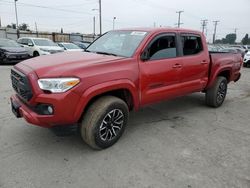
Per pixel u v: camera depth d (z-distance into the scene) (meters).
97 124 3.19
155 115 5.00
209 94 5.48
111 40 4.30
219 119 4.91
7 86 7.15
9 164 2.98
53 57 3.58
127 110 3.54
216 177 2.88
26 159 3.11
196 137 3.98
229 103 6.22
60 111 2.87
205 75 5.04
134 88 3.52
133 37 3.95
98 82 3.08
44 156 3.20
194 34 4.64
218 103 5.64
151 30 3.96
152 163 3.13
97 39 4.74
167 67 4.01
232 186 2.72
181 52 4.34
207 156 3.36
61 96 2.83
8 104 5.29
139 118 4.79
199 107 5.69
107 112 3.25
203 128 4.39
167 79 4.07
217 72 5.26
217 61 5.23
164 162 3.17
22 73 3.13
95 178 2.78
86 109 3.21
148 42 3.73
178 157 3.31
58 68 2.98
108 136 3.42
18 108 3.26
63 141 3.63
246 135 4.14
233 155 3.42
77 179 2.75
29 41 14.63
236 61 5.95
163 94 4.09
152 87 3.86
